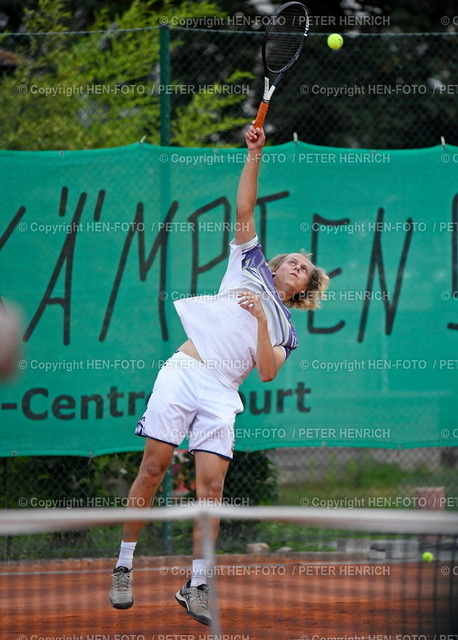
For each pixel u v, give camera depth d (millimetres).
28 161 20359
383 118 33062
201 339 14727
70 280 20406
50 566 20031
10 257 20312
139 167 20562
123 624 15133
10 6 32438
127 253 20516
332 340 20750
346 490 28047
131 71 26391
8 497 21266
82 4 35594
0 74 25078
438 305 20969
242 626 14805
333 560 20188
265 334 14258
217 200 20672
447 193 21047
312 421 20656
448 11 38312
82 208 20469
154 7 33750
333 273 20812
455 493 22938
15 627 14805
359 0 37844
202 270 20656
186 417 14641
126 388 20438
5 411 20172
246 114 29172
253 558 20484
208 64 31297
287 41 21234
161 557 20469
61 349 20344
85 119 24594
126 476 21938
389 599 15500
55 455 20375
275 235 20703
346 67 32844
